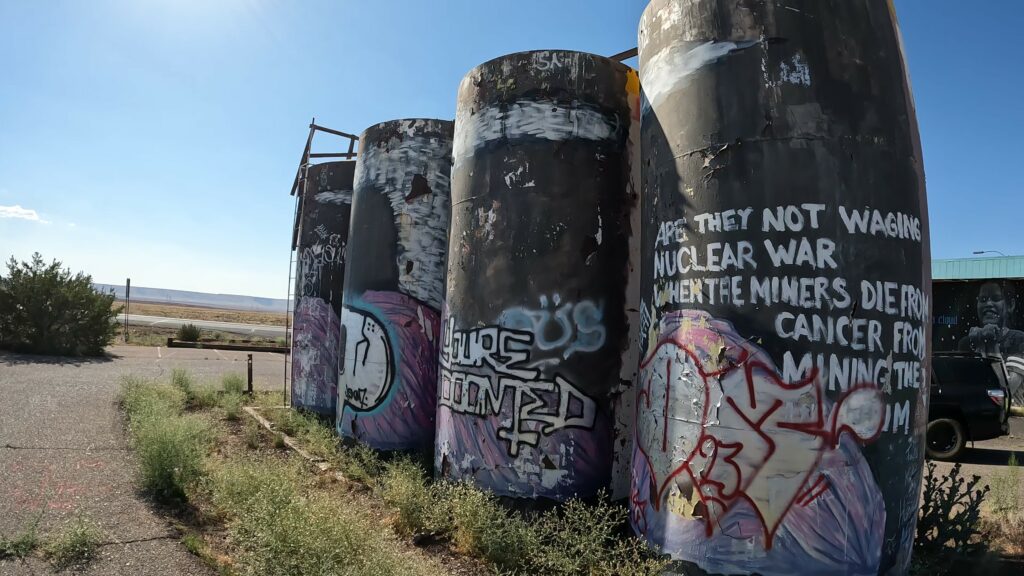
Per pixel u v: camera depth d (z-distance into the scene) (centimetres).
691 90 429
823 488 360
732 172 400
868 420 368
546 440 542
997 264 1566
